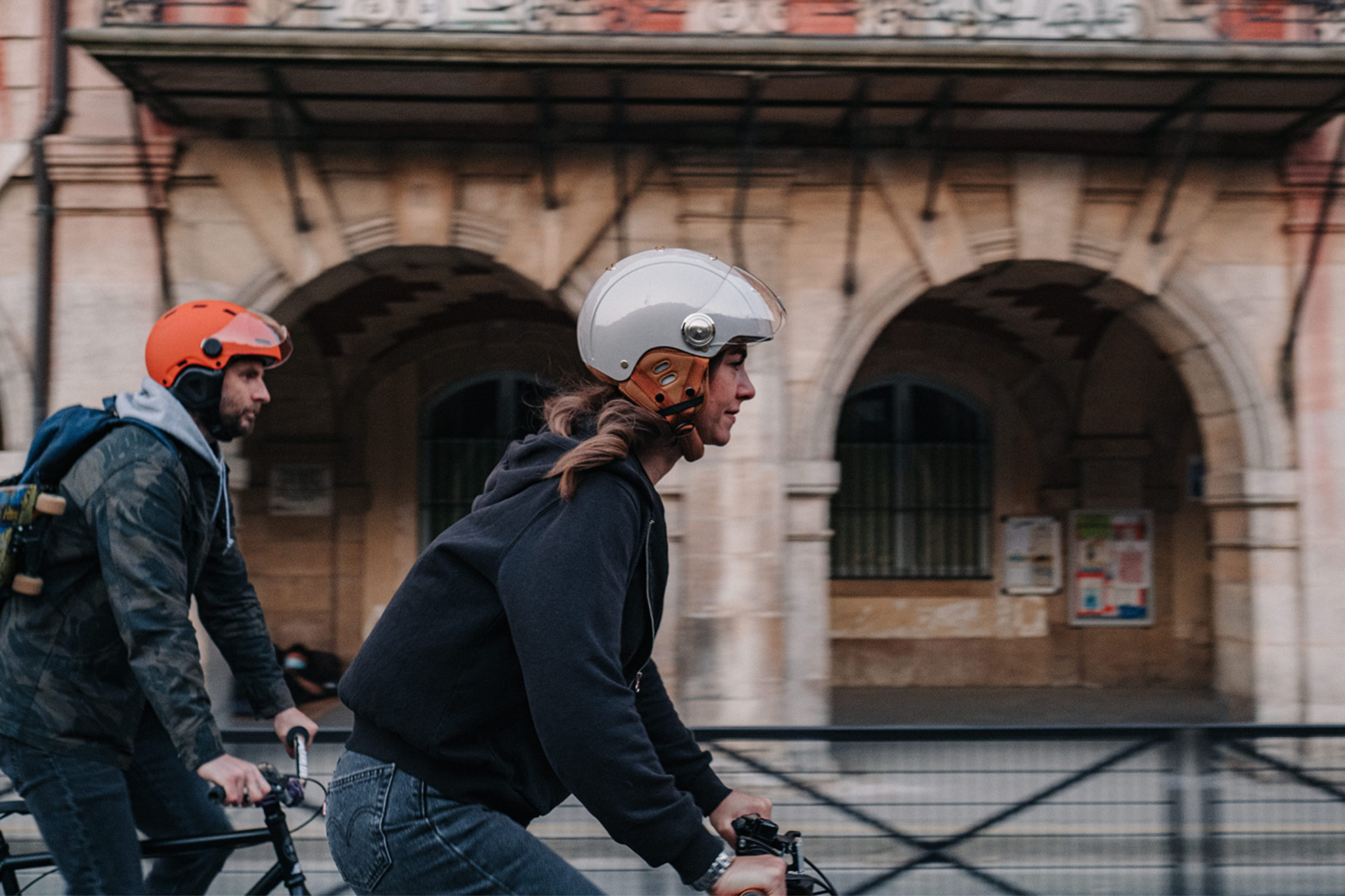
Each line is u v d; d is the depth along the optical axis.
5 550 2.19
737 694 7.12
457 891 1.47
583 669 1.36
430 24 6.91
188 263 7.16
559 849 3.39
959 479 11.61
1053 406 11.53
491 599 1.48
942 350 11.48
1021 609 11.55
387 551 11.14
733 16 6.88
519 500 1.49
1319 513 7.49
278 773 2.30
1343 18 6.72
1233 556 7.80
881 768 3.70
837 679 11.48
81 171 7.08
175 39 6.23
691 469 7.17
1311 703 7.42
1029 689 11.43
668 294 1.56
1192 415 11.49
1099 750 3.73
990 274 7.82
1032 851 3.69
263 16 6.80
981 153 7.40
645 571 1.54
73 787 2.23
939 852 3.67
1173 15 7.06
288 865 2.31
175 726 2.10
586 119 7.11
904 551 11.59
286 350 2.48
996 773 3.71
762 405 7.20
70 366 7.09
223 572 2.60
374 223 7.18
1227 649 7.83
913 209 7.34
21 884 2.50
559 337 11.12
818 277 7.30
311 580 11.03
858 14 6.92
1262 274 7.58
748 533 7.15
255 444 11.04
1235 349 7.54
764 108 6.96
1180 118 7.20
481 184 7.21
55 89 7.11
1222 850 3.71
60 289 7.11
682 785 1.83
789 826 3.67
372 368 11.12
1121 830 3.71
